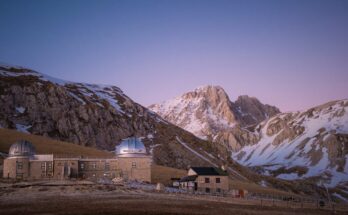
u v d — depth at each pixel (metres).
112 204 67.31
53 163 109.62
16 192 79.31
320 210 79.50
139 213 59.16
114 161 114.81
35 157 109.38
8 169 107.38
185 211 63.03
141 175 114.62
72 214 57.25
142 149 117.50
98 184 91.94
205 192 100.62
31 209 61.38
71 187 85.75
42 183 90.25
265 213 67.06
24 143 110.50
